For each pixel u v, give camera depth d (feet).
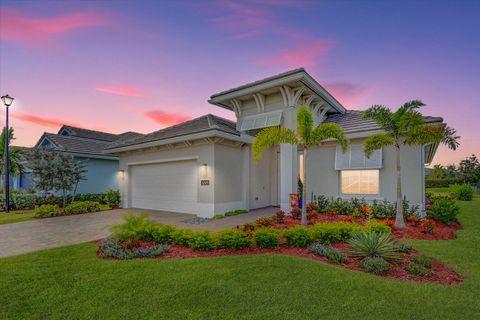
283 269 20.24
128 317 13.70
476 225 40.34
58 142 80.33
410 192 41.81
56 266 21.12
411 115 33.71
